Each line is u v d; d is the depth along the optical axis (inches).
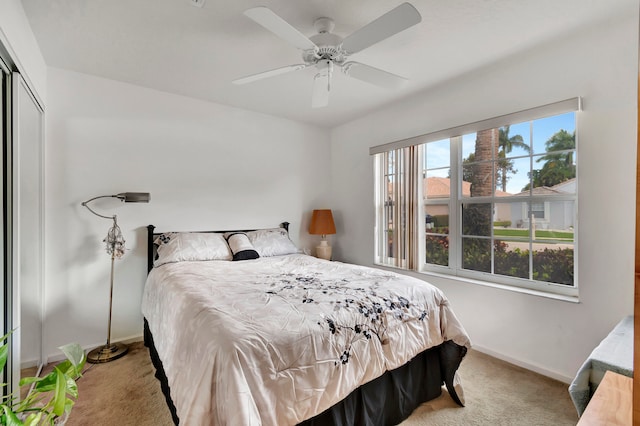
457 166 115.4
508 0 67.4
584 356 81.5
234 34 80.7
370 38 64.7
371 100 128.5
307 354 53.7
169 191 121.4
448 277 113.9
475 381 85.4
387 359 64.9
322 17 73.1
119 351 101.7
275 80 110.0
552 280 91.9
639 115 20.3
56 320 99.3
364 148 150.9
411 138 126.0
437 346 79.3
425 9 70.2
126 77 107.0
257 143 144.8
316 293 72.2
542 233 93.8
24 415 62.3
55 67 99.1
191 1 62.4
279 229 145.3
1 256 62.0
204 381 46.9
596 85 78.7
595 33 78.5
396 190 134.4
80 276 103.4
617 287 76.5
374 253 146.7
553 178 91.3
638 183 20.9
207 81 110.4
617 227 76.5
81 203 103.5
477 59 93.4
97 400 76.3
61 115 100.2
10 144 64.5
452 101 111.7
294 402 50.1
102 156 107.6
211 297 68.4
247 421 42.2
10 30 60.4
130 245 112.8
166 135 120.6
